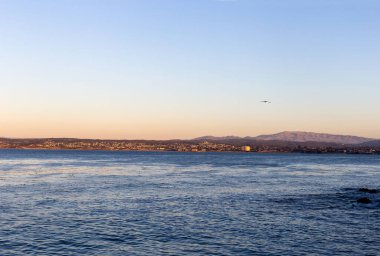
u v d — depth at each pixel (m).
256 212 42.56
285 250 28.28
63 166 129.62
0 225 34.91
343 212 43.06
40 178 82.19
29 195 54.09
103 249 28.30
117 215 40.12
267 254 27.38
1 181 74.56
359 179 89.94
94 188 63.50
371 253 27.66
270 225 36.09
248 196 55.44
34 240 30.38
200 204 47.66
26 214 40.00
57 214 40.25
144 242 30.11
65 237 31.28
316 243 30.09
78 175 91.94
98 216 39.47
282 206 46.72
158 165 145.00
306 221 38.03
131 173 101.06
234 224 36.38
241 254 27.36
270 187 67.88
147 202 48.81
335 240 30.98
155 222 36.94
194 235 32.25
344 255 27.20
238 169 124.44
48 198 51.28
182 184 71.56
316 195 57.09
